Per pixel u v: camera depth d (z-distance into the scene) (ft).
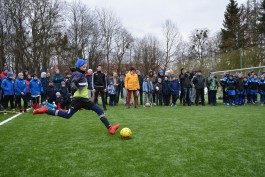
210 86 42.27
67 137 16.43
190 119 24.43
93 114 29.17
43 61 99.91
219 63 86.48
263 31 120.88
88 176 9.74
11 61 99.71
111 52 152.87
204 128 19.34
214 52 173.37
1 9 87.15
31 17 94.07
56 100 36.91
